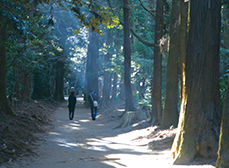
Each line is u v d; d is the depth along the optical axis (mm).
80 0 7613
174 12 10578
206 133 5895
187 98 6199
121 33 26500
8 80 13898
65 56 32094
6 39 9898
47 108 23156
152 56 20281
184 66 6410
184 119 6156
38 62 16547
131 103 16359
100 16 7844
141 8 18500
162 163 6164
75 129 13445
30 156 7070
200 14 6141
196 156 5879
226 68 12148
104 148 9031
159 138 9578
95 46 32469
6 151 6535
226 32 12461
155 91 12406
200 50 6129
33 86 29266
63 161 6449
